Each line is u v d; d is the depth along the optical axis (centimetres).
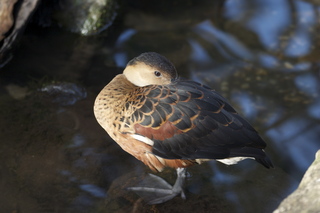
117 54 1236
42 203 855
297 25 1331
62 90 1111
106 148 981
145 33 1308
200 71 1194
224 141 802
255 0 1434
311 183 695
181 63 1216
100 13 1312
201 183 912
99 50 1248
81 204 859
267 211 848
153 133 821
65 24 1308
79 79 1149
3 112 1041
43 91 1107
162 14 1376
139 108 825
